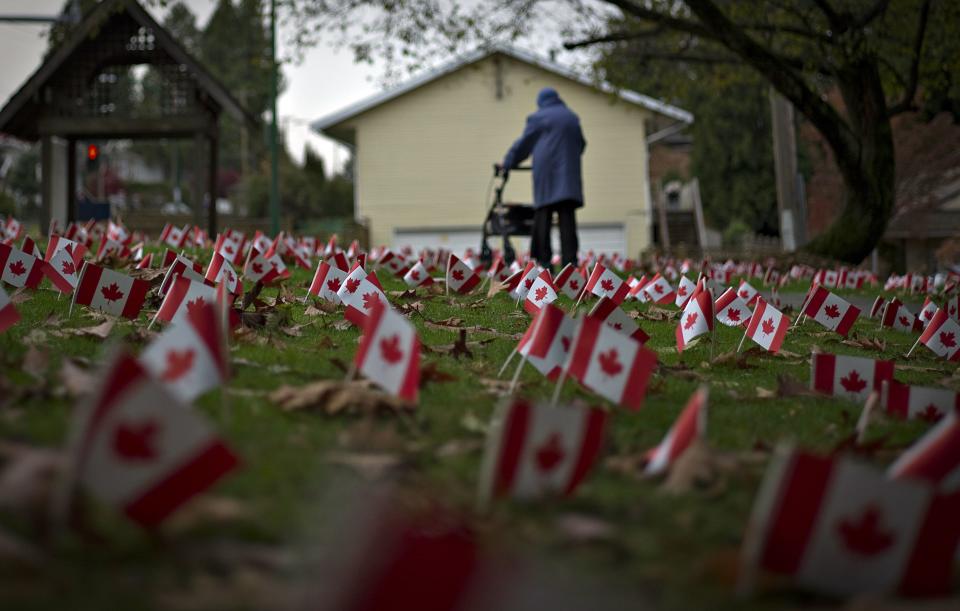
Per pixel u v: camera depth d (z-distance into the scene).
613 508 2.06
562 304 6.79
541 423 2.04
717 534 1.94
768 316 4.96
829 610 1.67
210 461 1.74
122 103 22.52
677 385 3.89
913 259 38.44
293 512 1.83
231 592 1.49
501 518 1.92
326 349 4.04
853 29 16.58
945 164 32.06
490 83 28.73
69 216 21.53
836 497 1.70
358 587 1.37
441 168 29.08
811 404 3.63
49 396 2.64
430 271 9.18
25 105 20.70
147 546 1.66
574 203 10.77
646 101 28.03
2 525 1.64
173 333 2.39
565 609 1.51
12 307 3.29
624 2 16.42
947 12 17.34
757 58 16.69
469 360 4.07
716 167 40.72
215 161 22.08
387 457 2.26
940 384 4.67
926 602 1.70
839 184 36.09
